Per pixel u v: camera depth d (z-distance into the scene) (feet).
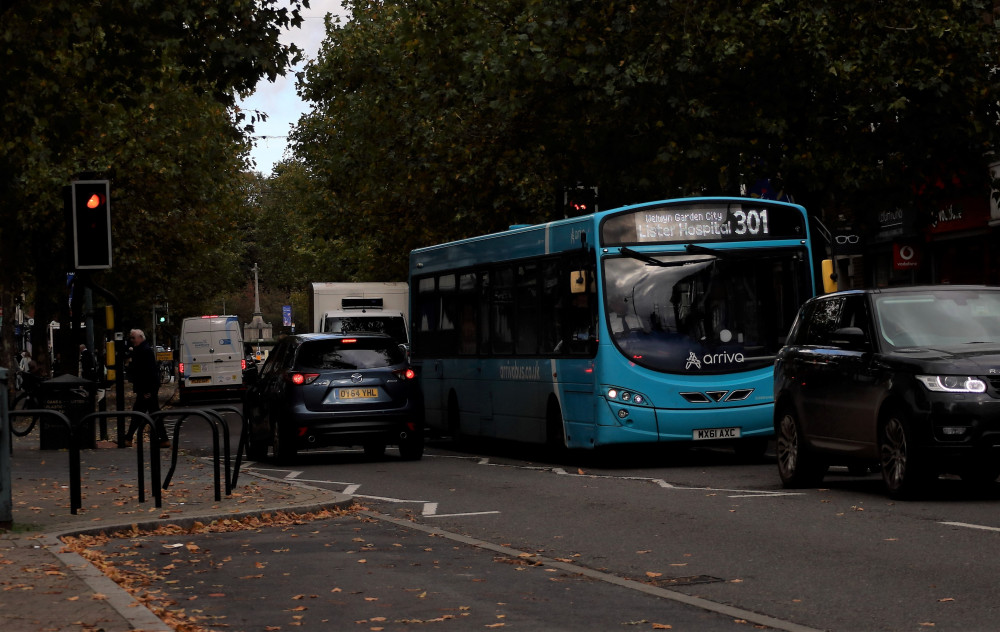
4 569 32.86
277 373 74.59
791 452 53.26
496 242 78.23
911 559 33.73
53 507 49.16
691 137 83.35
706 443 66.54
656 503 48.93
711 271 66.23
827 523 41.27
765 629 25.94
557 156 98.73
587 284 66.28
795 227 67.46
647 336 65.46
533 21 90.84
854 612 27.37
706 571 33.40
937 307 48.70
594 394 65.77
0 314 146.61
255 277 415.44
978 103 85.05
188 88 136.15
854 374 48.60
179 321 260.83
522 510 48.39
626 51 84.84
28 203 133.80
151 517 44.70
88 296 123.54
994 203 100.12
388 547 39.14
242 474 64.95
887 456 46.78
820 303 53.06
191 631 26.08
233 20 75.41
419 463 73.20
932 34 80.12
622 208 66.18
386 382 72.90
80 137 93.45
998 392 44.39
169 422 133.49
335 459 78.69
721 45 79.66
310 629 26.84
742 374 65.87
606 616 27.68
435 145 110.52
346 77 126.93
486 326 79.61
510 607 28.89
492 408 78.89
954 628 25.39
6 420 41.16
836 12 80.23
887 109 80.43
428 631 26.35
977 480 53.47
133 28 76.89
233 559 37.06
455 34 108.27
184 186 147.02
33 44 83.66
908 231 112.16
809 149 83.51
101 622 25.93
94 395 86.07
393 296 131.13
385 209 128.88
